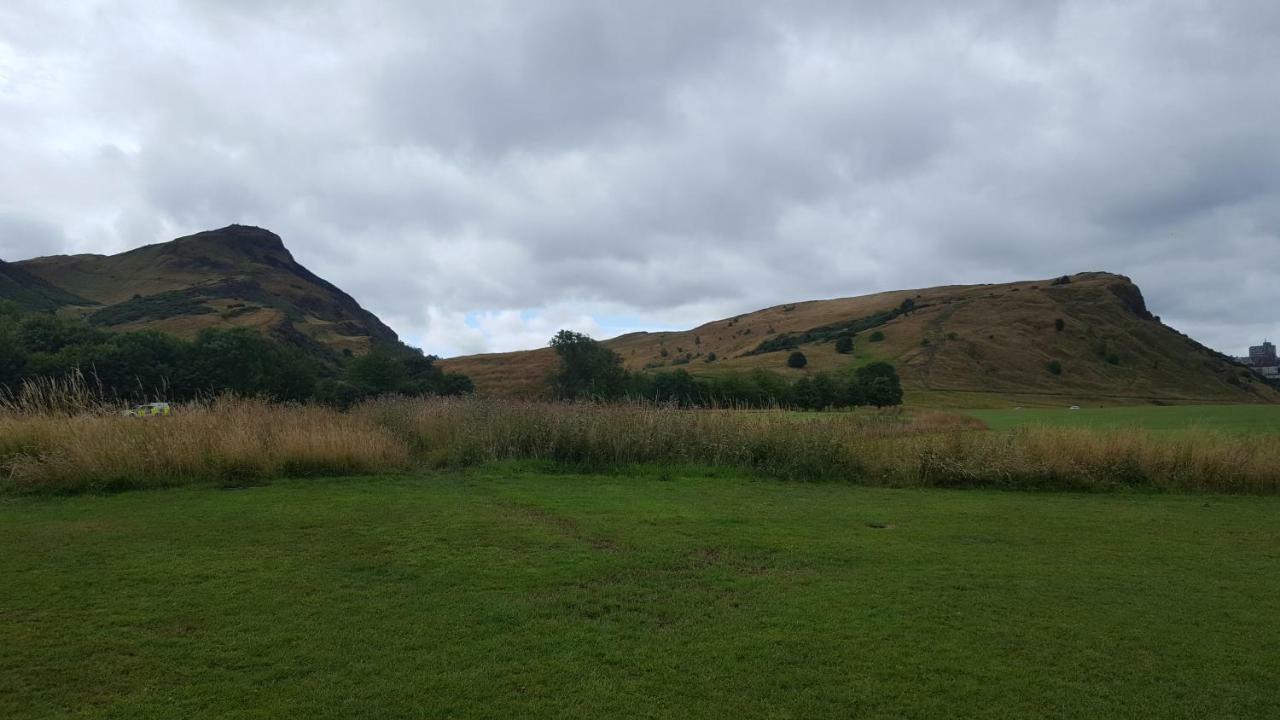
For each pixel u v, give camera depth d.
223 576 5.64
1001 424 30.08
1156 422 28.72
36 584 5.39
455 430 13.98
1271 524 8.51
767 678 3.95
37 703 3.53
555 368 76.50
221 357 51.00
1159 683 3.96
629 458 13.02
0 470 10.01
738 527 7.79
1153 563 6.51
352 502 8.93
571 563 6.16
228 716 3.43
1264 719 3.55
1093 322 149.38
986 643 4.50
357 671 3.94
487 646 4.32
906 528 7.98
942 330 141.25
